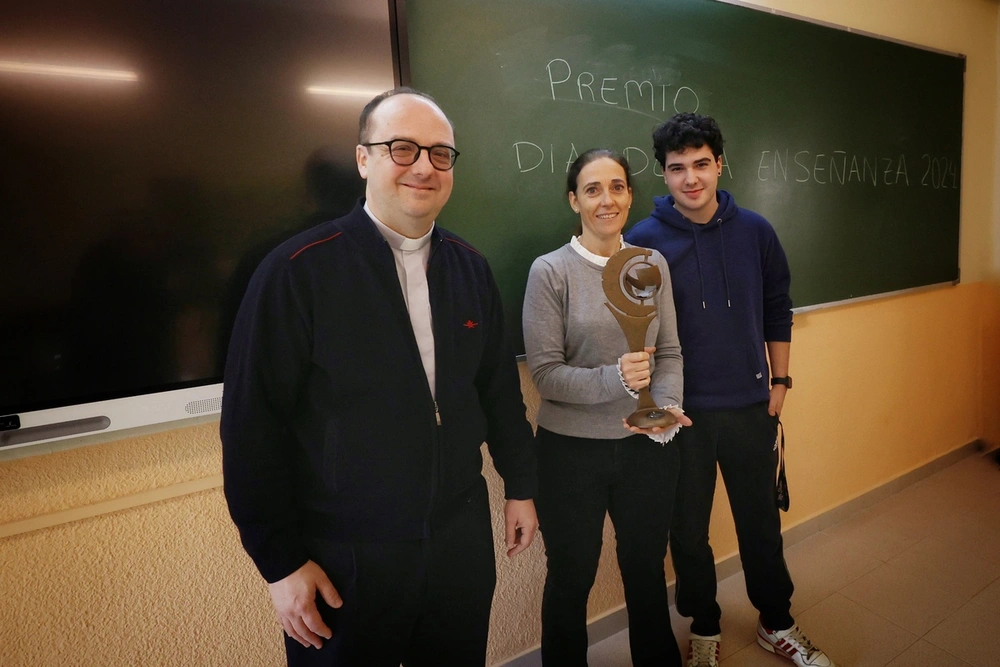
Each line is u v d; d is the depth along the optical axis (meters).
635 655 1.50
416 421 0.96
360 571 0.94
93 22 0.96
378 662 0.99
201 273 1.09
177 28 1.03
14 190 0.93
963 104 2.76
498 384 1.16
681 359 1.41
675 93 1.80
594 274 1.33
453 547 1.02
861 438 2.56
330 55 1.17
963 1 2.71
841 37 2.21
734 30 1.90
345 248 0.94
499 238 1.53
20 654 1.08
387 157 0.92
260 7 1.09
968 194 2.88
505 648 1.67
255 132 1.11
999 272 3.07
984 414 3.17
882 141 2.43
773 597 1.68
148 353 1.06
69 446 1.09
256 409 0.87
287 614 0.91
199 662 1.25
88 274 1.00
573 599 1.40
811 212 2.21
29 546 1.08
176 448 1.20
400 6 1.23
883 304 2.56
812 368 2.31
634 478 1.36
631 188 1.34
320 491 0.94
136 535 1.17
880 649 1.73
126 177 1.01
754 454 1.59
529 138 1.54
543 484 1.40
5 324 0.94
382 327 0.94
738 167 1.97
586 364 1.32
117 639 1.17
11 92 0.92
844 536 2.38
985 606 1.89
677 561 1.68
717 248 1.55
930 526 2.41
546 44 1.53
